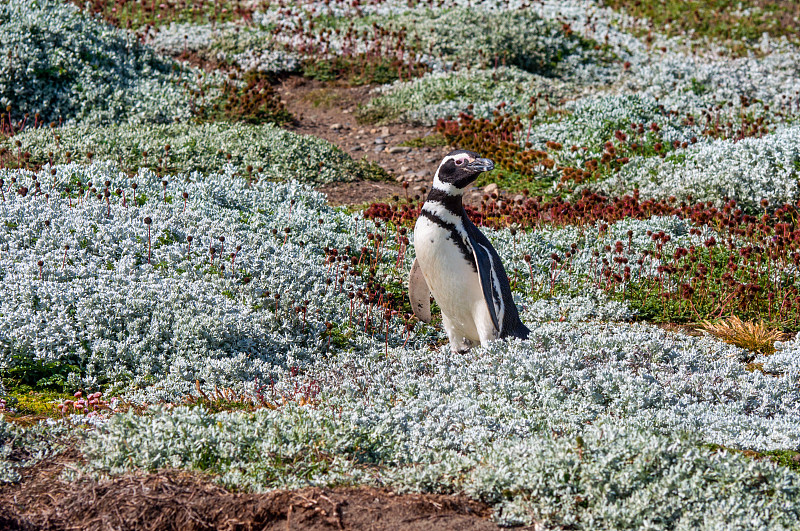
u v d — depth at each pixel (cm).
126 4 4575
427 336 1792
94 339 1527
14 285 1587
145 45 3706
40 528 891
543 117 3441
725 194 2589
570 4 5153
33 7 3466
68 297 1585
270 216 2220
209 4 4747
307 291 1834
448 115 3525
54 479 1012
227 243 1941
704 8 5241
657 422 1237
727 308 2006
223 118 3334
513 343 1471
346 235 2161
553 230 2383
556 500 949
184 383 1422
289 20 4497
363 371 1477
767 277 2112
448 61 4125
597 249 2220
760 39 4781
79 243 1806
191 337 1559
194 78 3625
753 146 2686
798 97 3725
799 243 2209
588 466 959
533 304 1950
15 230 1800
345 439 1055
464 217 1491
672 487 952
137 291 1636
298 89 3903
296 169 2847
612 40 4556
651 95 3672
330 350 1673
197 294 1697
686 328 1936
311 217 2244
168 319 1594
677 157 2811
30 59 3178
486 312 1491
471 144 3244
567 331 1683
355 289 1902
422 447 1093
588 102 3422
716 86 3809
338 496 934
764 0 5378
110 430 1073
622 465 981
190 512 891
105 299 1599
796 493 986
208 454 1039
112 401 1339
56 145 2688
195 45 4116
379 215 2375
